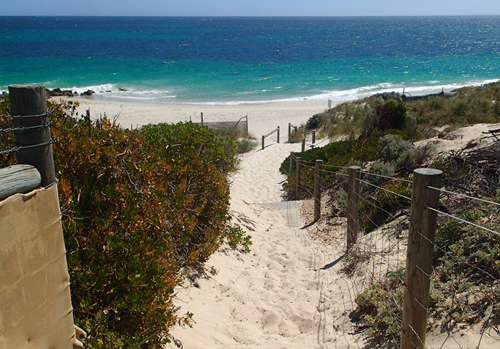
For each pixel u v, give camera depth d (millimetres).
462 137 9492
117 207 4121
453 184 6180
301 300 4957
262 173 13609
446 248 4590
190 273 5320
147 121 24734
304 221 8453
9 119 4383
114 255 3408
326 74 49719
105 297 3330
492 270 3877
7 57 62344
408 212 6344
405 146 9312
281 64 59375
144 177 4684
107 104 30375
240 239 6922
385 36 130750
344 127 18234
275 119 25469
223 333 4344
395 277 4520
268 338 4301
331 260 6062
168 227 4586
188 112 27625
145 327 3383
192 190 6043
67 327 2754
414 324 3256
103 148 4367
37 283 2445
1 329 2164
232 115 26703
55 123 4453
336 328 4270
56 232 2605
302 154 13281
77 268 3229
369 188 8016
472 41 110000
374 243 5906
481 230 4359
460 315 3525
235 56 69938
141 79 45062
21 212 2299
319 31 160375
